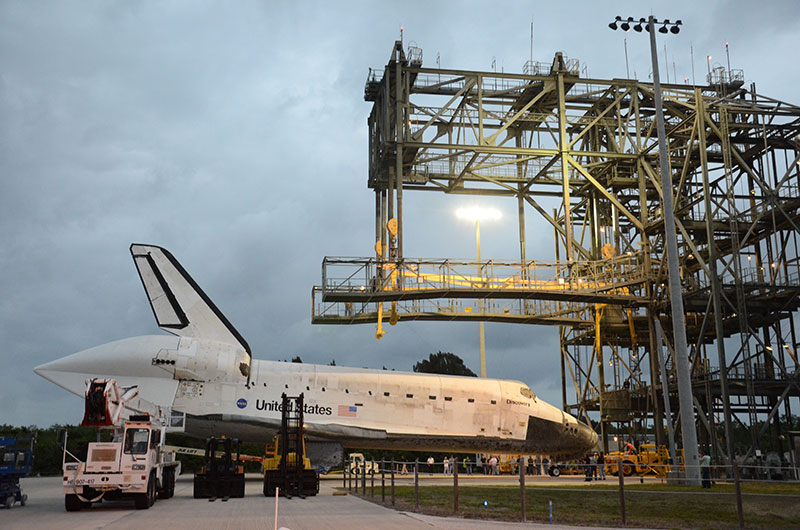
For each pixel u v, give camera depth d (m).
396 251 38.88
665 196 27.28
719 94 43.62
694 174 45.47
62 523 14.97
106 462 18.02
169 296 35.06
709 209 37.88
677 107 43.09
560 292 38.75
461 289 37.22
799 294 38.38
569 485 27.83
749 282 39.53
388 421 35.91
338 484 29.78
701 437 43.69
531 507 18.20
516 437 38.25
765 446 45.94
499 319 42.06
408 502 19.52
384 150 39.28
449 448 37.84
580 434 39.91
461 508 17.72
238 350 34.56
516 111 45.00
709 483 24.92
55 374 32.38
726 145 39.38
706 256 43.44
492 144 40.31
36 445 44.53
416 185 45.78
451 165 44.97
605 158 44.72
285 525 14.12
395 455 50.72
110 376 32.56
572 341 50.28
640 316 45.53
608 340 48.41
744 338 36.50
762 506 18.17
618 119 43.41
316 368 36.16
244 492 23.03
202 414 32.72
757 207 40.59
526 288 38.78
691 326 44.22
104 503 20.38
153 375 32.91
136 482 17.98
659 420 41.88
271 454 35.00
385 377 36.84
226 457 22.25
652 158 43.16
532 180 45.84
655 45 29.12
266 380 34.53
